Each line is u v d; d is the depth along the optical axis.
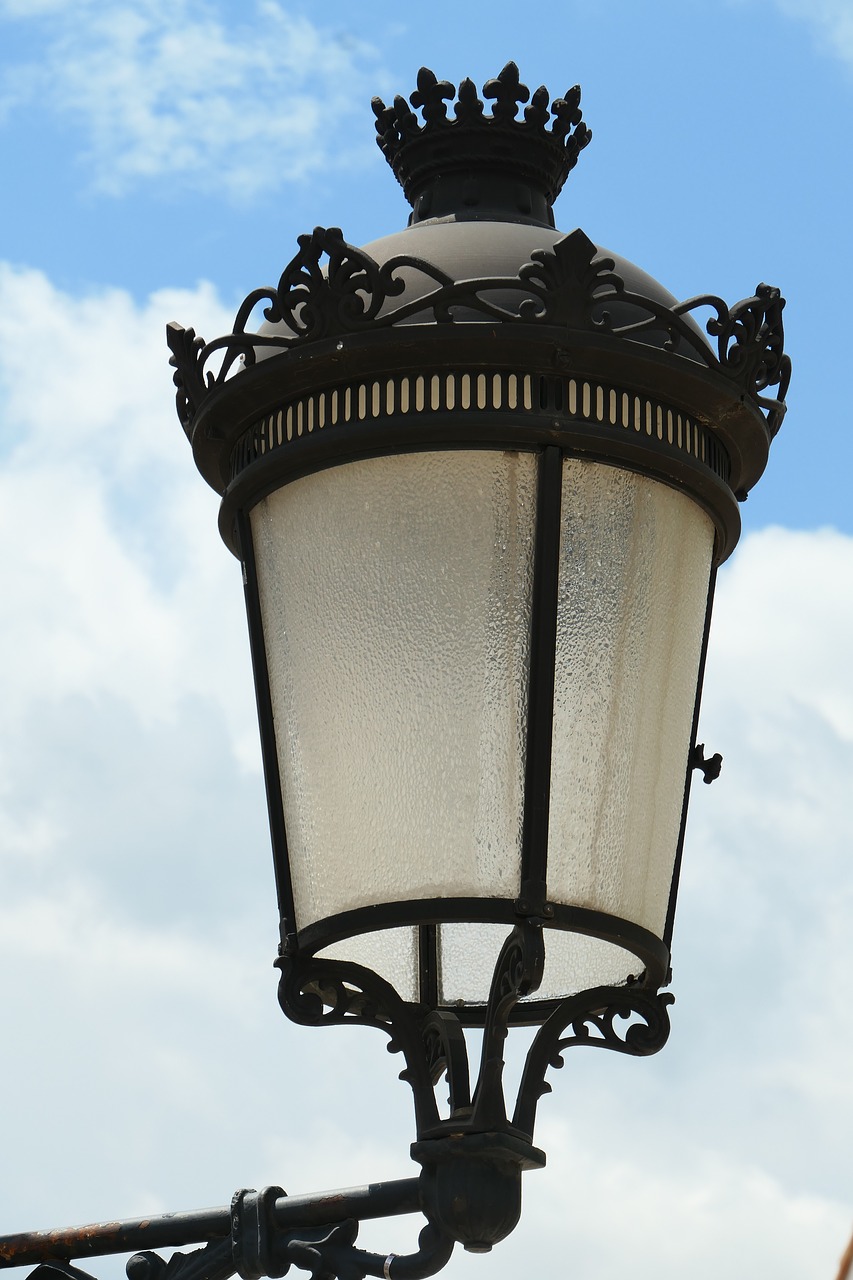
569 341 4.36
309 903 4.50
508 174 4.98
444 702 4.37
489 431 4.36
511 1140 4.29
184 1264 4.51
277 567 4.62
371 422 4.41
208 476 4.94
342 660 4.46
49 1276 4.62
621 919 4.41
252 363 4.56
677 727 4.63
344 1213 4.39
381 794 4.39
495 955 5.25
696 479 4.59
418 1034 4.50
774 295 4.66
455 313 4.45
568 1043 4.55
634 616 4.49
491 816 4.31
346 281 4.41
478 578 4.39
